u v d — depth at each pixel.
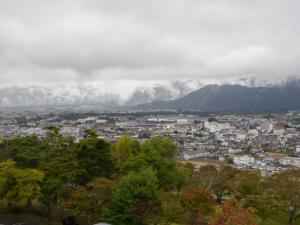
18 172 53.94
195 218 51.62
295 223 75.31
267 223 71.31
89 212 50.66
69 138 60.56
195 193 52.41
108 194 50.03
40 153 60.44
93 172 57.25
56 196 55.66
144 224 46.59
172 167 70.62
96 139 58.16
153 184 47.97
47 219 56.66
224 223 38.34
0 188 52.97
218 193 73.50
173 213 48.31
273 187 76.88
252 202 62.31
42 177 53.81
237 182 72.38
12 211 58.28
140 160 62.75
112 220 46.47
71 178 54.22
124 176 54.66
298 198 72.38
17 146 62.44
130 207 46.06
